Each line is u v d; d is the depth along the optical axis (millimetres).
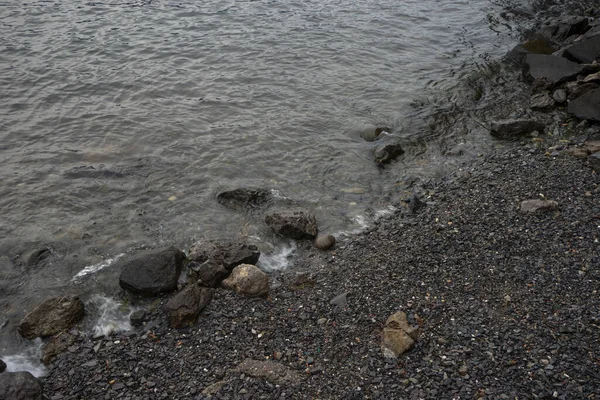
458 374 8977
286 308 11117
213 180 15719
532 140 17062
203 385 9266
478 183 14906
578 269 11039
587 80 18969
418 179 15867
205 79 21422
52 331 10758
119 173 15859
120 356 10094
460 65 22906
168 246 13258
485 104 19859
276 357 9812
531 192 13852
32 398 9062
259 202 14938
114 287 11969
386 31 26406
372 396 8766
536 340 9430
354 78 21797
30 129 17891
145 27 26172
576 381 8539
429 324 10102
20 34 24750
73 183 15359
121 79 21234
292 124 18578
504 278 11086
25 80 20828
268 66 22562
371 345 9828
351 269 12156
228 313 11008
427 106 19828
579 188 13664
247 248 12703
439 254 12086
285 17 27828
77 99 19781
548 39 24078
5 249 12969
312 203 14977
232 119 18797
